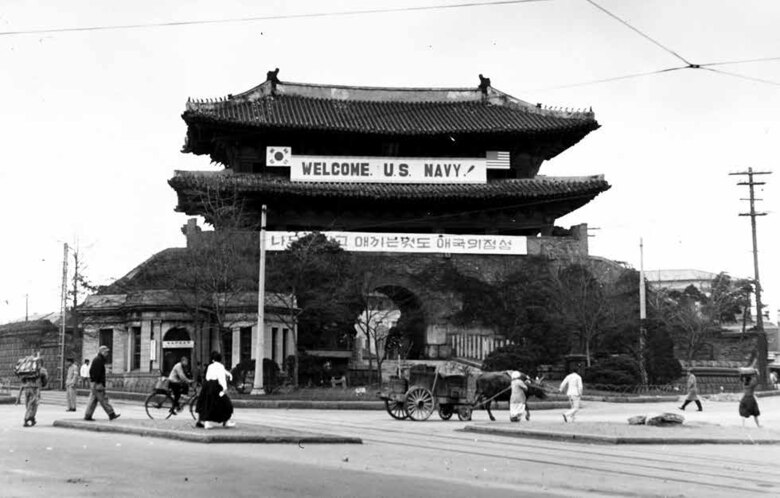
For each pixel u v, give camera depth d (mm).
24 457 15797
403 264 62094
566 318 57812
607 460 18031
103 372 23922
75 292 63312
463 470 15852
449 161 66375
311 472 14547
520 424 26031
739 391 60500
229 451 17344
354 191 63000
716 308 73688
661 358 55500
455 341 61562
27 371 23875
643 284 57938
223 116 63281
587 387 52375
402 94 73000
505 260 63625
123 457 15914
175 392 26172
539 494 13062
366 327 55438
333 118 66875
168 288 51562
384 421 29375
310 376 52000
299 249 54156
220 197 60438
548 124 66562
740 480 15266
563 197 65500
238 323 49406
